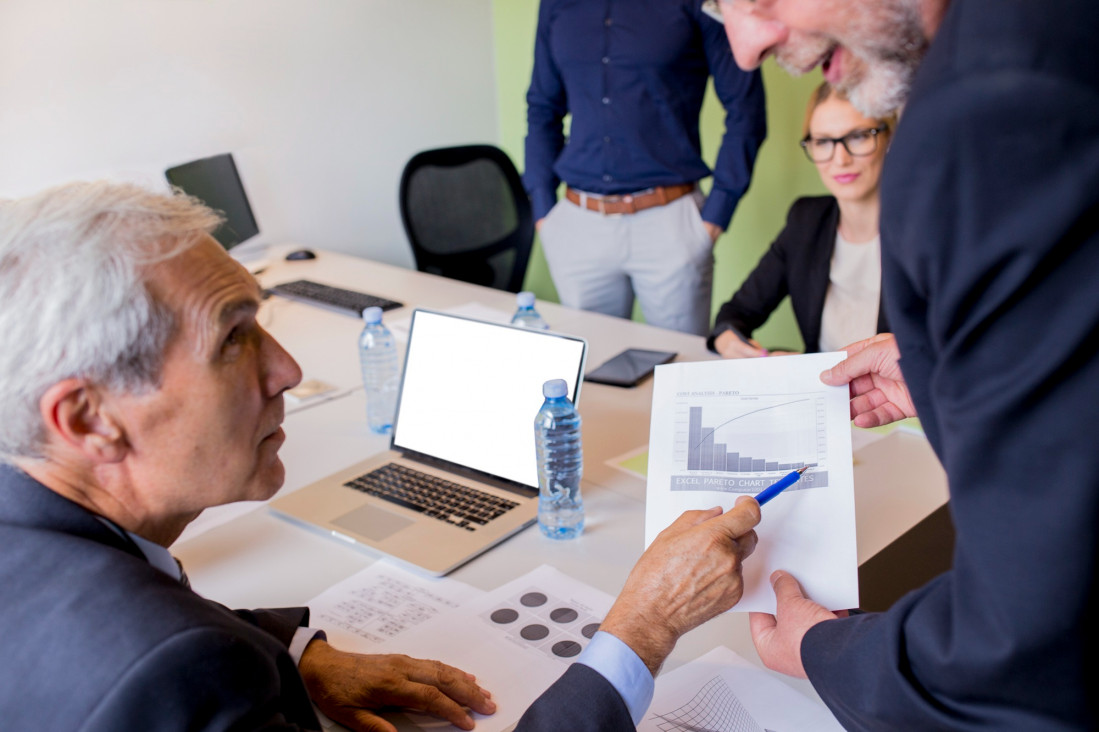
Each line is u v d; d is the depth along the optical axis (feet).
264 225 10.96
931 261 1.81
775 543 3.14
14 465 2.42
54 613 2.13
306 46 10.84
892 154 1.89
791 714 3.01
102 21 9.08
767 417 3.46
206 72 10.02
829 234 6.76
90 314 2.27
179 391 2.49
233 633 2.17
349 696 3.14
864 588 4.02
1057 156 1.64
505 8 12.69
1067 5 1.72
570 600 3.72
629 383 6.04
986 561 1.87
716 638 3.45
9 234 2.30
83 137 9.22
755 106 8.83
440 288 8.73
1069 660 1.85
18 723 2.06
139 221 2.43
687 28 8.59
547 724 2.58
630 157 9.05
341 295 8.41
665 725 2.98
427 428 5.00
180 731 2.01
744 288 7.29
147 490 2.59
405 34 11.86
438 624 3.61
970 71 1.73
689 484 3.38
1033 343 1.74
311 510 4.54
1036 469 1.78
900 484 4.50
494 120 13.44
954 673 2.01
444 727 3.08
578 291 9.85
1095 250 1.68
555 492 4.33
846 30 2.26
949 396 1.88
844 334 6.75
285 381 2.83
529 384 4.57
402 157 12.28
